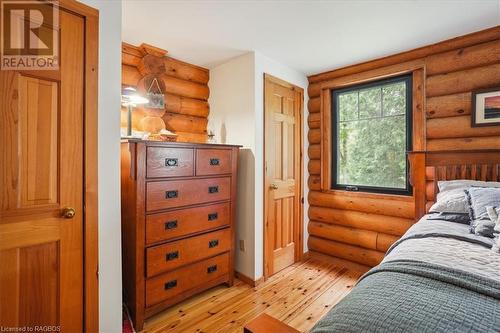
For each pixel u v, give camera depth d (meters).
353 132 3.01
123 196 1.96
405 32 2.18
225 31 2.18
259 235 2.58
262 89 2.63
